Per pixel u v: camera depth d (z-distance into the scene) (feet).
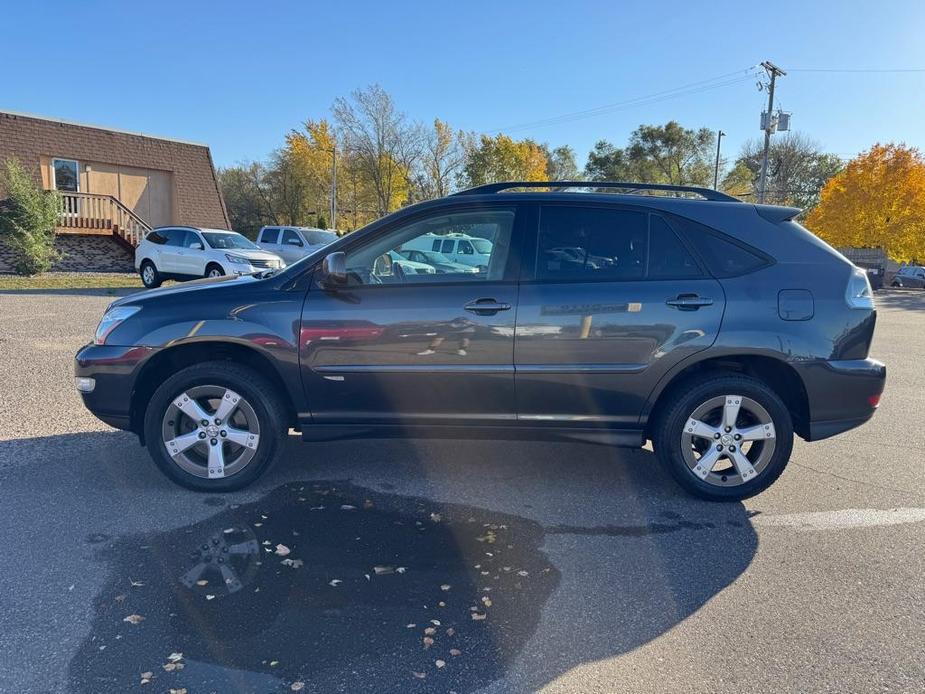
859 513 13.02
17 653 8.25
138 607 9.27
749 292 12.74
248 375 13.16
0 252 67.87
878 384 13.01
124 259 79.92
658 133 203.00
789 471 15.46
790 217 13.42
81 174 79.66
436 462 15.52
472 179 192.54
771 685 7.97
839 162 188.03
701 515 12.86
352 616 9.17
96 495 13.16
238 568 10.41
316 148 195.21
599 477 14.78
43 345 28.73
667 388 13.26
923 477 15.08
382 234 13.30
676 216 13.07
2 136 71.31
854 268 13.19
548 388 12.89
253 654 8.31
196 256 56.44
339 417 13.34
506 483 14.32
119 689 7.63
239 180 210.59
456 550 11.20
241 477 13.37
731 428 13.20
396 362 12.89
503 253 13.04
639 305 12.67
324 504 12.97
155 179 87.25
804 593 10.05
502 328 12.68
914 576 10.59
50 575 10.08
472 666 8.21
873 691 7.90
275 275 13.61
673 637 8.90
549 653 8.51
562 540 11.68
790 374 13.03
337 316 12.85
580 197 13.19
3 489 13.37
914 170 119.24
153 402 13.16
